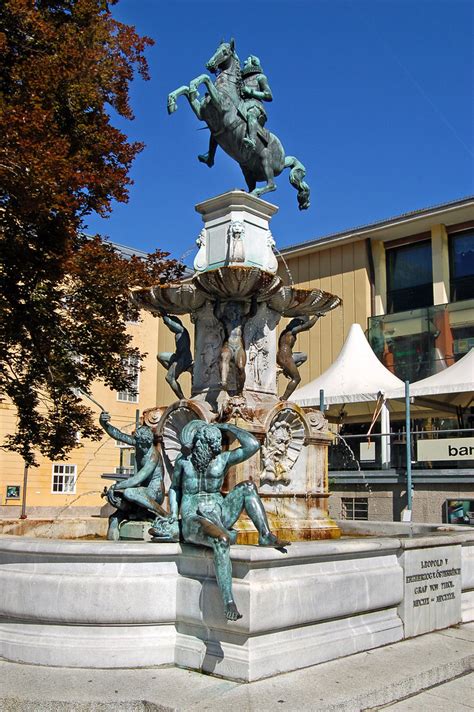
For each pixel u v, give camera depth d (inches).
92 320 530.3
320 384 783.7
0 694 152.6
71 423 557.0
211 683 161.5
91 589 177.6
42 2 538.6
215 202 302.5
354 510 700.0
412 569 214.5
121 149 532.4
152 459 247.1
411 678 168.4
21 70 472.4
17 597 182.2
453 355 917.2
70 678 164.7
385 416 717.9
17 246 485.1
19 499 1059.3
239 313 272.7
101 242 552.7
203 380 286.4
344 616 189.5
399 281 1044.5
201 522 175.9
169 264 553.0
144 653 175.9
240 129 302.0
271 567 172.6
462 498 633.0
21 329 516.7
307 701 148.5
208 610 172.4
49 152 425.7
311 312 300.2
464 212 959.6
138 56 565.3
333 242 1069.1
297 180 324.5
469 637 214.4
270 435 264.8
